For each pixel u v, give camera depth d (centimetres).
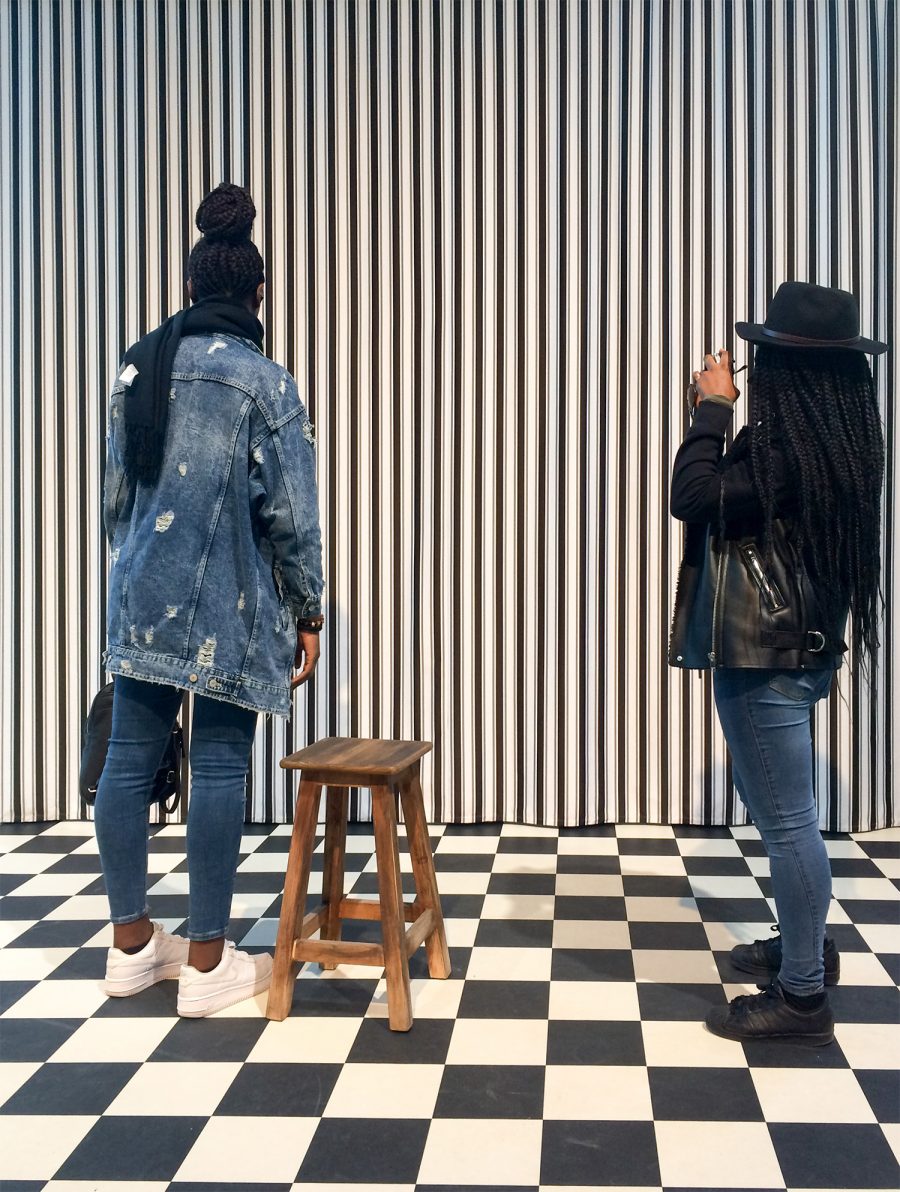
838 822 365
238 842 236
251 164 370
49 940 274
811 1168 175
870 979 246
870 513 216
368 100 366
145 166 372
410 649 373
